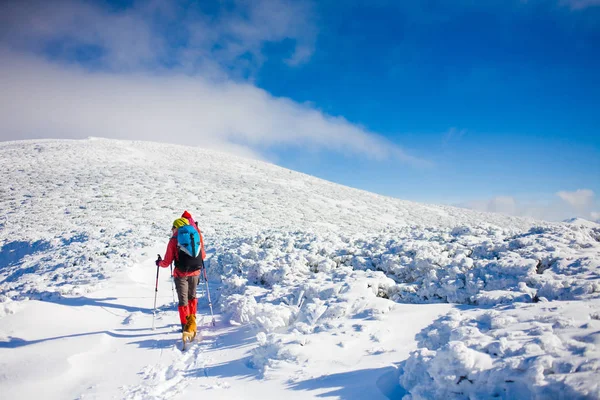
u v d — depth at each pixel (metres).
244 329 5.51
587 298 4.57
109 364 4.54
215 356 4.64
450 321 3.76
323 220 34.47
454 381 2.65
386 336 4.39
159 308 7.16
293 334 4.61
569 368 2.36
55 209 26.78
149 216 25.42
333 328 4.78
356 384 3.34
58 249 15.84
